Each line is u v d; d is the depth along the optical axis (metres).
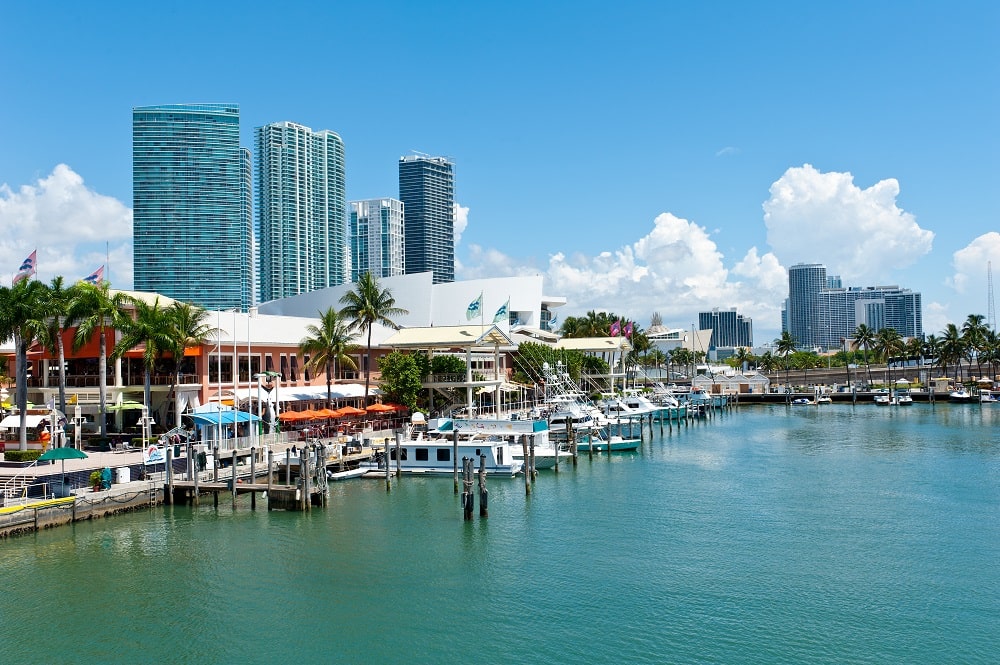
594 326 196.62
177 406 82.44
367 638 36.91
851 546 50.09
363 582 44.09
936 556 47.81
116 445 74.00
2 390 92.44
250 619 39.09
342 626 38.22
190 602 41.22
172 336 75.50
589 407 107.81
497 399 101.94
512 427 80.06
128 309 86.88
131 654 35.41
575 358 145.00
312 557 48.53
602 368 162.25
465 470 57.09
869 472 77.50
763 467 81.56
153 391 86.44
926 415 148.88
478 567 46.50
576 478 74.94
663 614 39.12
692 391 180.12
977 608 39.44
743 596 41.41
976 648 35.03
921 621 37.94
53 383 89.50
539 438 81.31
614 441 95.50
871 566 46.03
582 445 94.69
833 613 39.00
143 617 39.31
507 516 58.62
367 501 63.94
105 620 38.97
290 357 99.38
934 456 88.44
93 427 82.69
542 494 66.81
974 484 70.19
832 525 55.44
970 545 50.03
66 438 69.38
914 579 43.72
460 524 56.22
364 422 92.00
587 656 34.75
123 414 86.62
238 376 90.44
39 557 48.31
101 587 43.31
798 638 36.19
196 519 57.41
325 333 92.12
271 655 35.28
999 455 88.62
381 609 40.25
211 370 88.00
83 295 71.12
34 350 88.88
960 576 44.09
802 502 63.12
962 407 170.12
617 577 44.53
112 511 57.59
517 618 38.91
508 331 147.75
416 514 59.28
